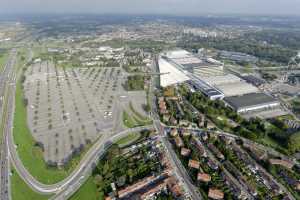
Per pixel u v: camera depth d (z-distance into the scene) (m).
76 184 127.62
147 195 118.94
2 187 125.44
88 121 194.88
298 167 145.25
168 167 138.00
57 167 139.75
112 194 119.00
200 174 131.12
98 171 136.88
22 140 168.12
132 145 160.62
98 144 163.75
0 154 152.12
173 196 119.31
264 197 122.25
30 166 141.25
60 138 170.75
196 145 160.38
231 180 132.00
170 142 165.75
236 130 182.25
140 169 137.12
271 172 138.38
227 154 150.75
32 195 120.31
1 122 193.62
